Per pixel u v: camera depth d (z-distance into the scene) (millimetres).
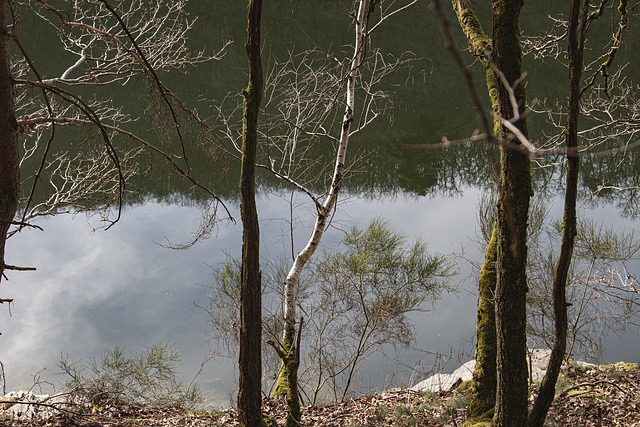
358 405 8383
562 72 25578
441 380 9297
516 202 4430
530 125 20281
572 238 4574
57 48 21234
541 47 8688
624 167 17984
